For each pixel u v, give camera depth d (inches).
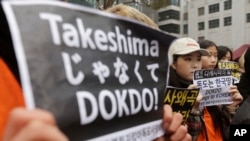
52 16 25.0
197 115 75.7
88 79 27.3
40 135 17.8
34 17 23.4
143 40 35.6
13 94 24.1
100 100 28.1
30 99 21.8
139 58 34.8
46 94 22.9
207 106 89.6
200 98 76.2
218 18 1349.7
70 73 25.6
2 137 21.1
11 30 21.7
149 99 35.3
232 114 93.5
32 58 22.4
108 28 31.0
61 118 23.9
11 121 18.7
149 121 35.2
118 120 30.2
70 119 24.8
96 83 28.2
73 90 25.6
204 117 88.1
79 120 25.7
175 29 1497.3
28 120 18.5
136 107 33.1
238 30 1279.5
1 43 26.7
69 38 26.2
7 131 18.7
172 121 39.4
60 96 24.2
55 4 25.6
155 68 37.0
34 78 22.3
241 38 1270.9
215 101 88.1
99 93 28.2
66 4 26.7
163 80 38.1
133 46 34.1
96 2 209.8
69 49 26.0
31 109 20.6
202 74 85.2
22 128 18.4
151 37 36.8
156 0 472.1
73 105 25.3
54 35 24.7
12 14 22.0
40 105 22.3
